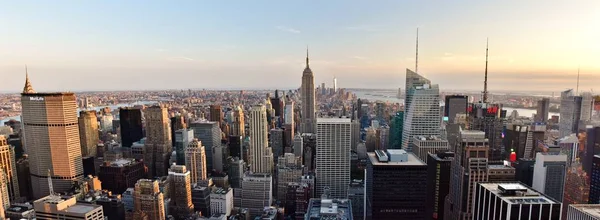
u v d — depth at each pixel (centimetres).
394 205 17912
